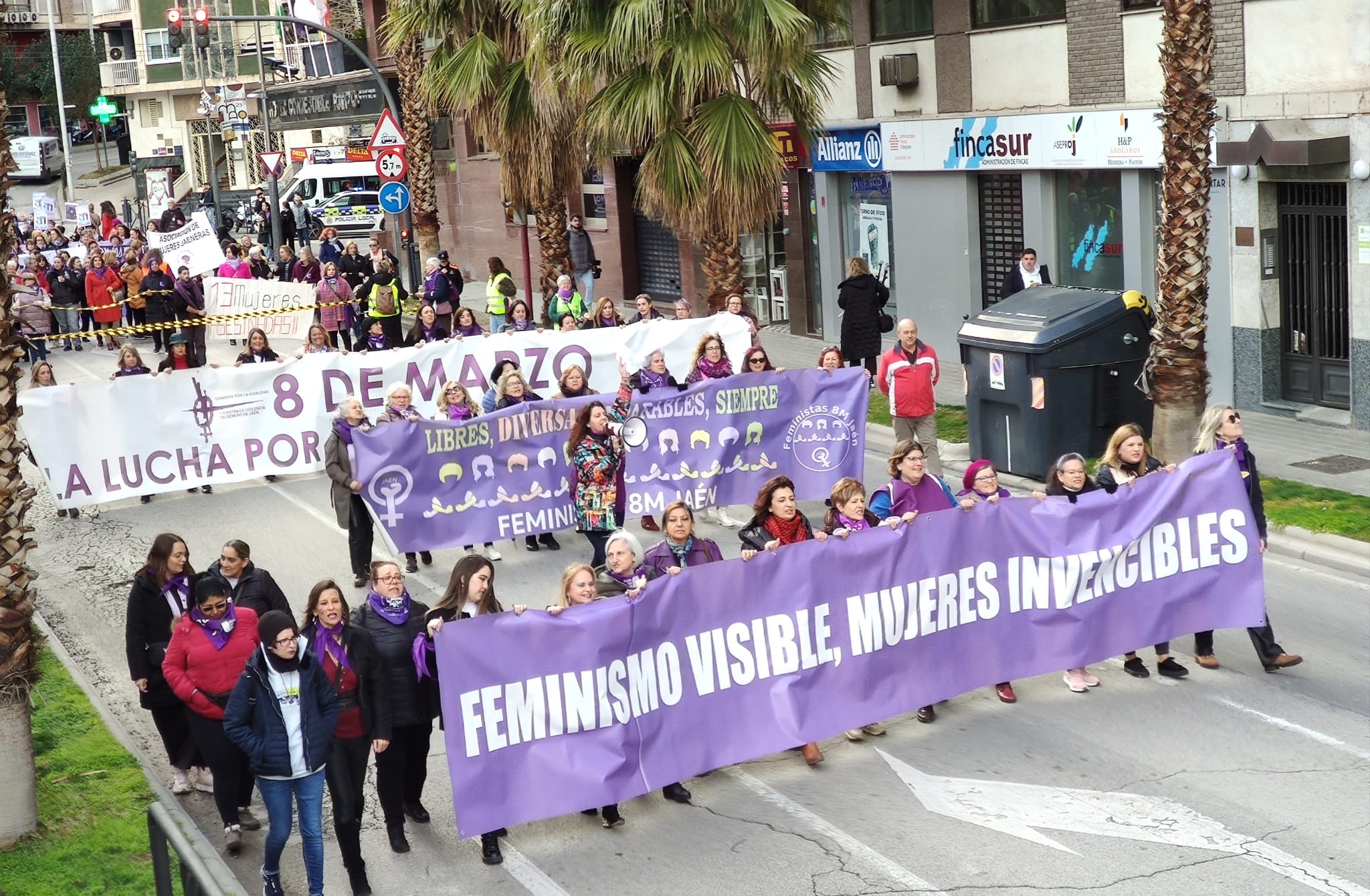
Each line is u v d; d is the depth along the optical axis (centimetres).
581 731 869
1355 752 927
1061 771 923
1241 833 826
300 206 4641
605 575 935
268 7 6719
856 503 1010
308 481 1897
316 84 4444
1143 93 1941
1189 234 1488
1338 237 1761
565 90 2144
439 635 827
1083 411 1567
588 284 2825
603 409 1302
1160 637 1062
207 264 3075
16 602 890
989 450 1644
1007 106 2177
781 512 991
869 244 2558
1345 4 1667
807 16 2023
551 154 2348
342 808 811
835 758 970
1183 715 1002
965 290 2319
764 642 937
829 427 1562
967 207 2288
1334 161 1669
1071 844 824
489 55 2272
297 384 1762
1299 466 1577
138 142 7125
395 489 1414
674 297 3123
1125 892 767
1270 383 1853
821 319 2683
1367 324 1697
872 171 2495
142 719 1117
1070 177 2117
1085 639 1044
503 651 845
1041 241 2155
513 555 1502
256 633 871
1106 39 1981
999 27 2164
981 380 1630
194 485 1756
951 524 998
